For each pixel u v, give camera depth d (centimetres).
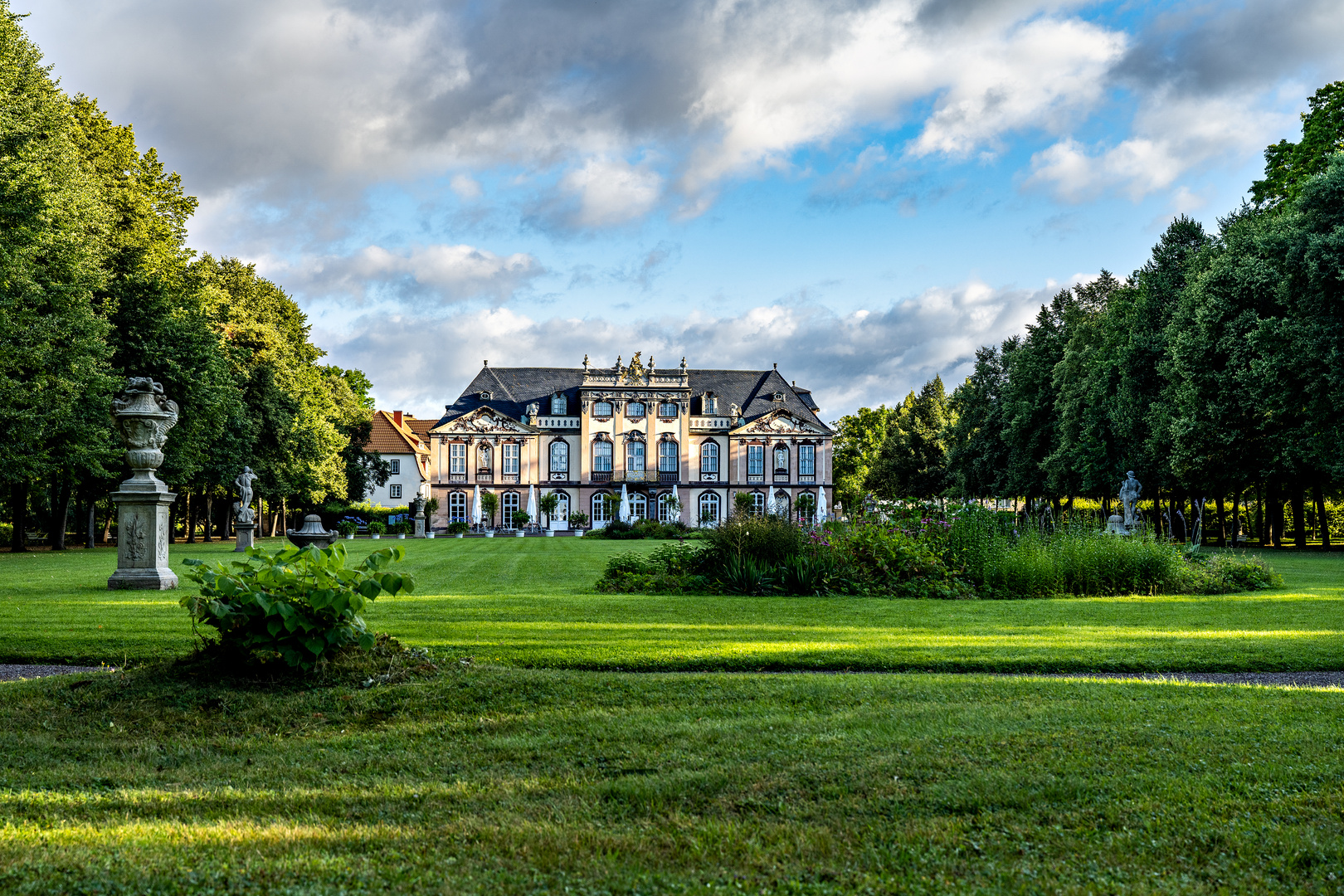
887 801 480
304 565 753
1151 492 4609
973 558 1761
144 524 1697
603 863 404
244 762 582
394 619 1210
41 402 2780
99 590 1658
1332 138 3644
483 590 1717
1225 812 461
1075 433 4769
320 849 420
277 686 726
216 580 737
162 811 482
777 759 557
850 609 1411
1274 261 3366
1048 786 499
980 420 6272
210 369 3884
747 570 1705
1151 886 378
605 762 568
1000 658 943
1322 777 515
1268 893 372
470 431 7994
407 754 591
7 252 2498
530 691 737
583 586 1830
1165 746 579
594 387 8088
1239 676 891
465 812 477
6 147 2569
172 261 4169
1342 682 862
